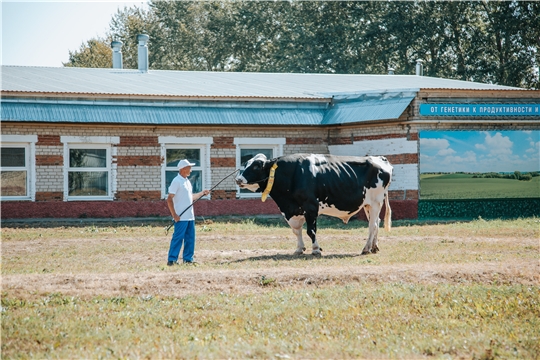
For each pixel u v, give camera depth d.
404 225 23.94
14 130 25.09
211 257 16.09
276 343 9.22
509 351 9.17
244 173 16.30
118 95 26.05
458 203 26.14
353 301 11.35
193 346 9.00
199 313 10.72
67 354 8.88
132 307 11.08
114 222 24.66
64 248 17.80
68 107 25.42
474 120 26.12
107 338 9.53
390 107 25.53
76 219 25.48
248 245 18.53
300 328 9.93
